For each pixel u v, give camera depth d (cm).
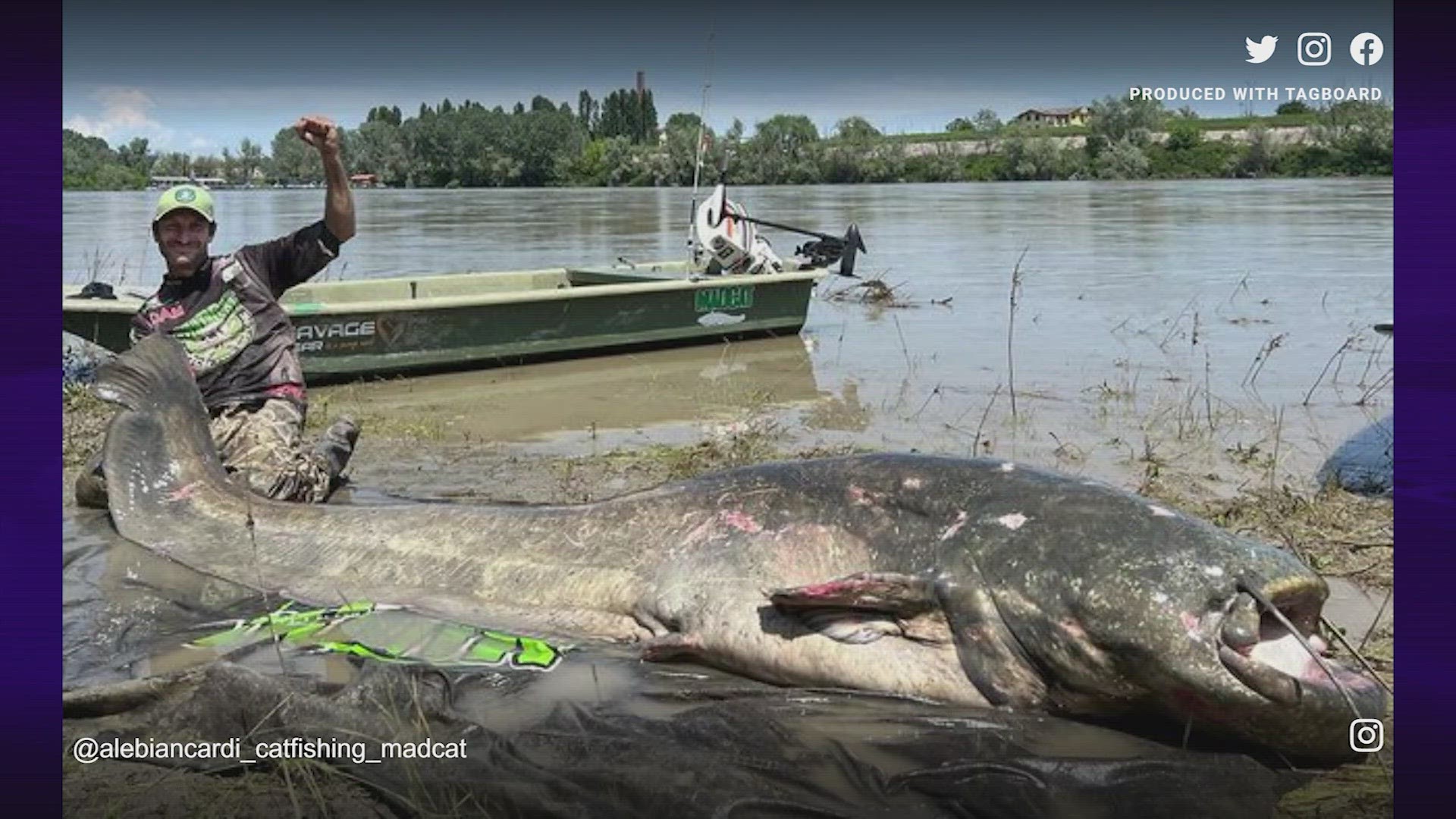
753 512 454
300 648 448
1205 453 692
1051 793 337
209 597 505
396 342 921
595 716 387
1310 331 1102
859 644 409
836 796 340
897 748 368
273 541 541
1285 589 367
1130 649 367
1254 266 1622
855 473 444
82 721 394
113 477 579
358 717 379
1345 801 340
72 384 849
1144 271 1595
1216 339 1074
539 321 982
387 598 500
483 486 649
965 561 401
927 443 720
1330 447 702
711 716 382
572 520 493
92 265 1468
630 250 1856
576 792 336
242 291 656
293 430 649
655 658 441
